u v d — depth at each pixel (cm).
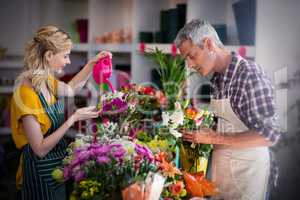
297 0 341
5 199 368
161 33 386
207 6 382
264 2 344
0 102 433
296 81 342
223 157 212
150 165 165
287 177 339
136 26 405
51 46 210
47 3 436
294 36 343
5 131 431
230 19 384
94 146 170
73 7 444
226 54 199
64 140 226
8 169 406
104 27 431
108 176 159
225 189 212
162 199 172
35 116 202
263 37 346
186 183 183
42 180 213
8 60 430
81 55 435
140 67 405
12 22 429
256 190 207
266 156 209
